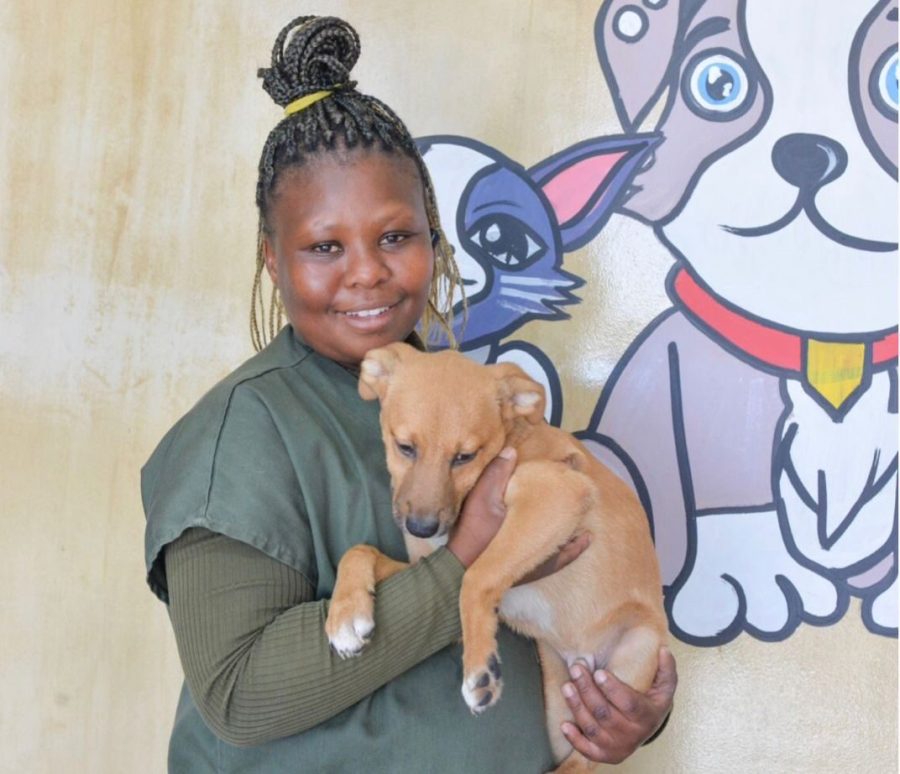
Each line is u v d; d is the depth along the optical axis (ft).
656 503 9.33
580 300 9.45
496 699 5.31
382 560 5.32
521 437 6.39
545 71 9.50
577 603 6.45
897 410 9.14
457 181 9.59
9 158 9.77
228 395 5.43
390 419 5.89
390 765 5.22
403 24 9.64
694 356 9.34
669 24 9.39
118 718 9.59
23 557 9.65
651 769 9.22
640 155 9.42
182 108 9.77
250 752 5.31
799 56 9.31
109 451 9.66
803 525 9.17
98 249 9.73
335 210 5.81
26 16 9.81
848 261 9.23
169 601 5.16
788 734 9.09
